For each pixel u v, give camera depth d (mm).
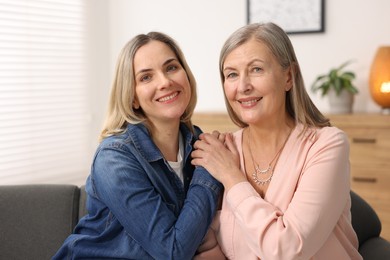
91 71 3930
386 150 2816
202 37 3869
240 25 3727
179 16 3936
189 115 1682
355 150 2912
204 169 1476
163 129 1572
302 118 1441
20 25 3299
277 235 1231
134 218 1347
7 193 1765
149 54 1479
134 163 1413
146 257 1373
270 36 1362
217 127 3244
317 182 1282
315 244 1252
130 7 4102
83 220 1510
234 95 1408
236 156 1500
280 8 3535
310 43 3473
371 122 2838
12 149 3293
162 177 1480
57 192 1773
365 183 2900
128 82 1492
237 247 1412
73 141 3783
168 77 1503
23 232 1716
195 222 1343
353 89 3088
